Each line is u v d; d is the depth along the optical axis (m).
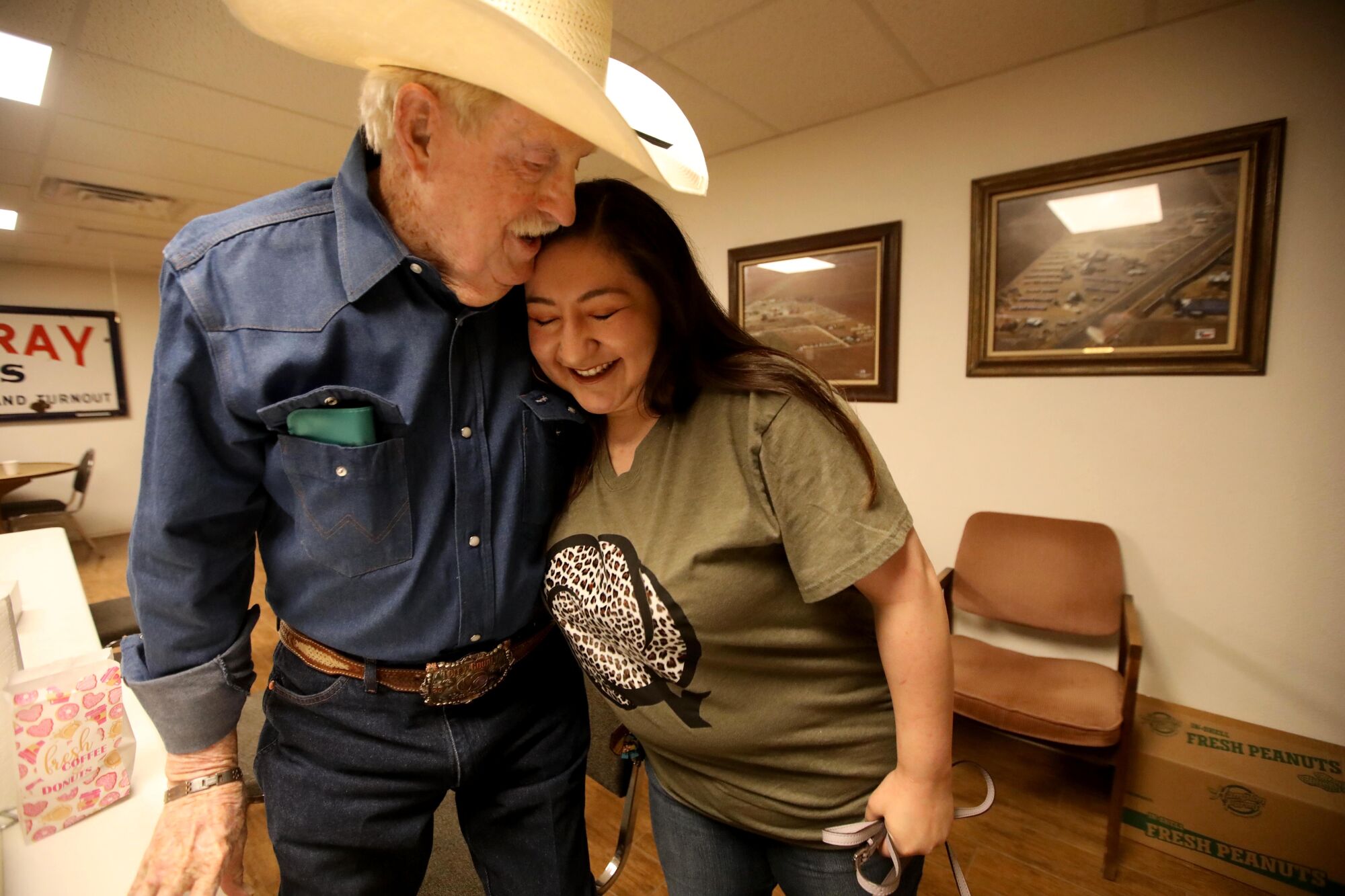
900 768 0.74
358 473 0.67
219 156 2.71
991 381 2.18
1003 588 2.10
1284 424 1.72
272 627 3.09
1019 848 1.71
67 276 5.32
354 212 0.67
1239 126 1.70
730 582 0.72
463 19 0.48
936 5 1.67
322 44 0.61
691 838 0.94
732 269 2.78
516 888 0.94
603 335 0.68
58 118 2.29
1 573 1.71
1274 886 1.54
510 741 0.90
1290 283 1.68
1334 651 1.71
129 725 0.88
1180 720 1.84
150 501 0.66
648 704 0.82
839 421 0.69
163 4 1.63
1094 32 1.81
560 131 0.57
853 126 2.38
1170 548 1.92
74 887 0.71
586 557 0.79
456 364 0.73
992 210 2.09
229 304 0.64
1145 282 1.87
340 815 0.80
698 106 2.27
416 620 0.75
